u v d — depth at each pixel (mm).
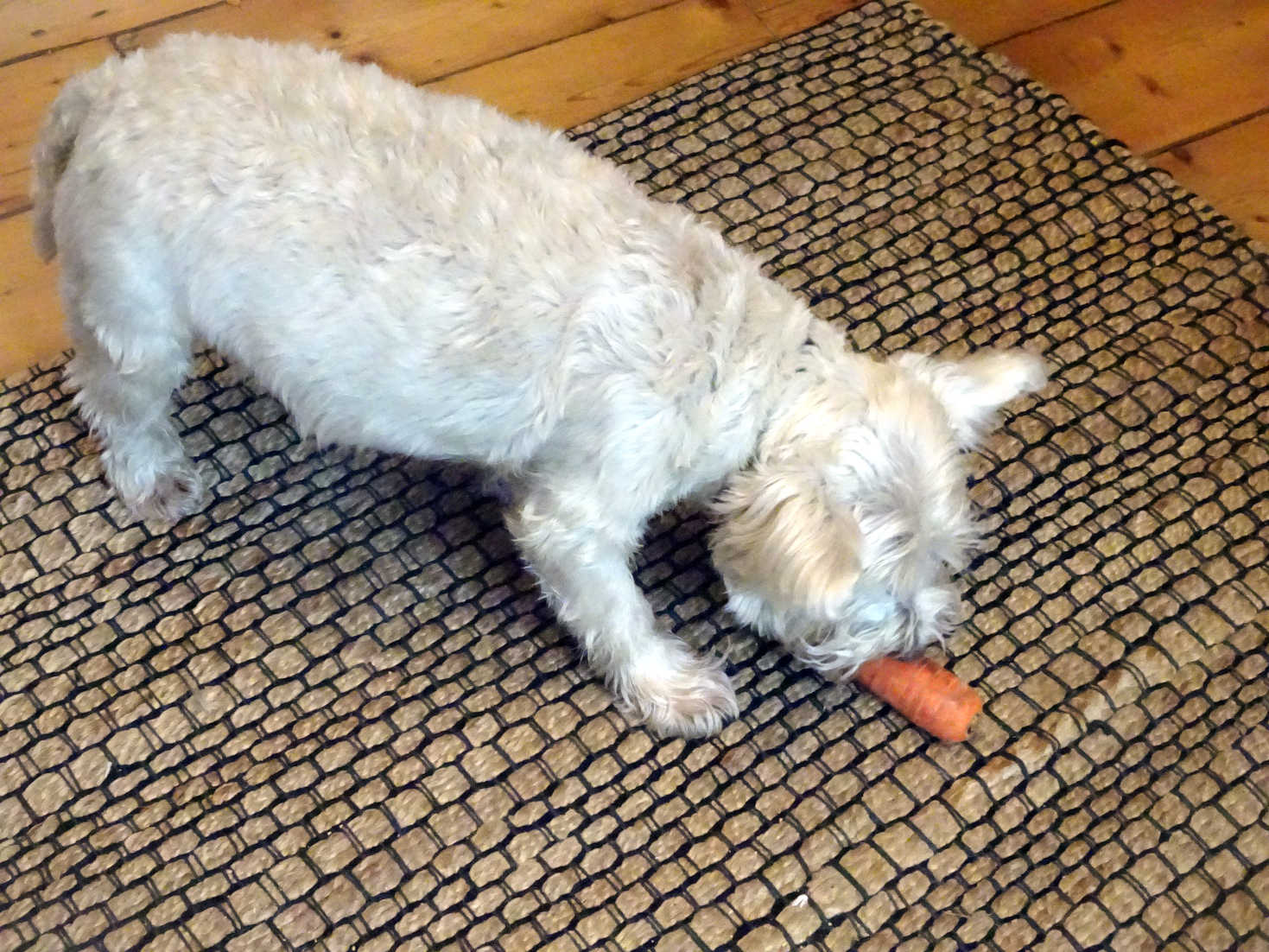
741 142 1042
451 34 1102
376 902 790
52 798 811
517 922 786
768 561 739
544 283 739
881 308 971
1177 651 858
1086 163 1032
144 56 783
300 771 820
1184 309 972
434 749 828
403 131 761
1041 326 966
